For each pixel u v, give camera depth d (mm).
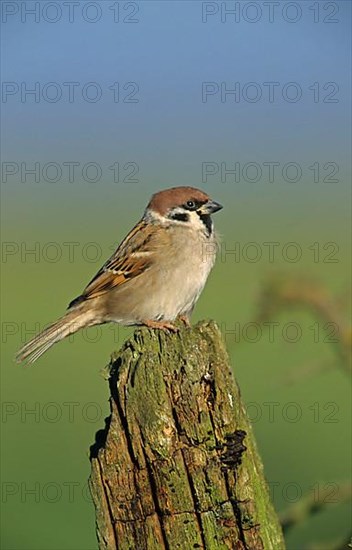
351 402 16156
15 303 21188
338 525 11680
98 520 6359
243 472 6145
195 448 6164
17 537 11867
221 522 6145
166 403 6215
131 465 6273
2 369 18141
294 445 14273
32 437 15047
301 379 7160
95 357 18891
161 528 6223
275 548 6246
